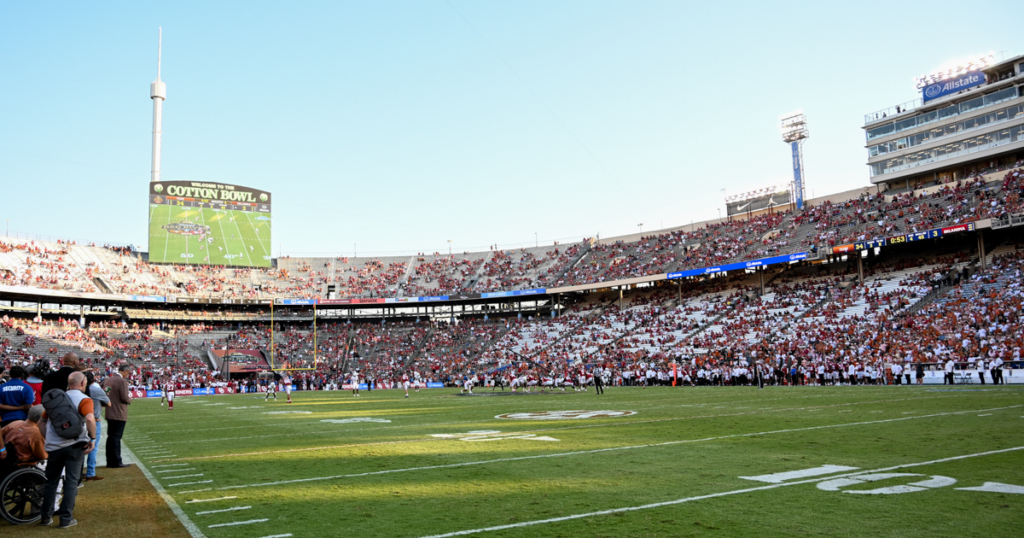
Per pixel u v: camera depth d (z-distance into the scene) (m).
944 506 7.45
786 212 66.25
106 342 62.44
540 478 9.98
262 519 7.83
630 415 21.33
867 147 66.19
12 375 9.73
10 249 64.06
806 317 50.81
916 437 13.33
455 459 12.19
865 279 53.75
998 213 47.75
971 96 59.16
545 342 64.31
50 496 7.97
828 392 31.66
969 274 47.97
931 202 55.22
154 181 70.06
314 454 13.49
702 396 31.55
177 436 18.34
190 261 70.06
